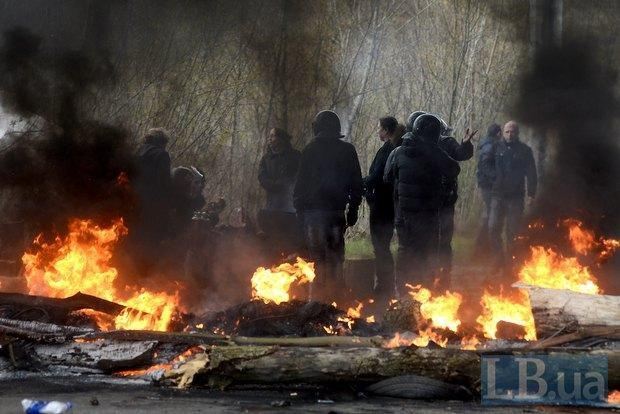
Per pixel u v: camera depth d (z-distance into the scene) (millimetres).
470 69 29422
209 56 24734
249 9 25484
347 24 27406
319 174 16672
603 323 10289
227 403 8625
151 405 8469
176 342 10305
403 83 29016
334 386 9266
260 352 9266
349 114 27516
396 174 15977
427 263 15914
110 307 11828
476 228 27875
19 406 8336
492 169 22312
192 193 17312
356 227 25344
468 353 9195
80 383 9594
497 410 8633
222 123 24547
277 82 25781
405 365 9180
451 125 29312
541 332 10539
